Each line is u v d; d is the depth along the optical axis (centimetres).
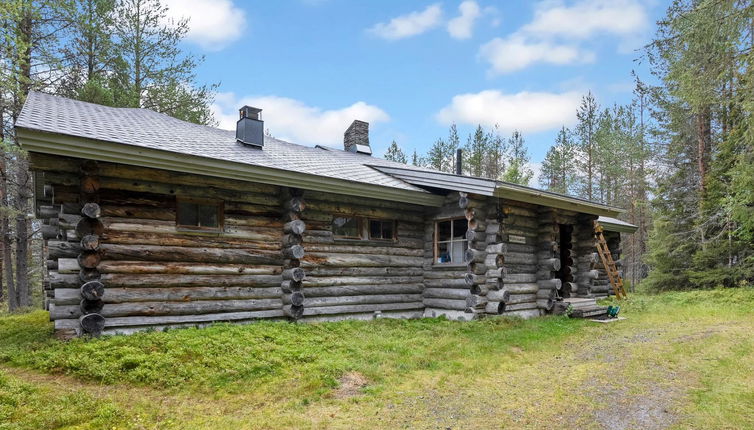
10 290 1441
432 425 420
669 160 1925
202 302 732
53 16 1329
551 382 555
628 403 478
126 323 655
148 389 486
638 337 823
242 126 947
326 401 477
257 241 806
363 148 1559
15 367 522
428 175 999
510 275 1008
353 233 963
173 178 716
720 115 1617
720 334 796
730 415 434
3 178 1373
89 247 618
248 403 466
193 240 736
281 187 844
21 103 1327
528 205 1068
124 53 1599
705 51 1012
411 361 618
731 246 1541
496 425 421
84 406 416
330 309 886
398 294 1004
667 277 1750
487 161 3238
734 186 1214
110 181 668
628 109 2489
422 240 1064
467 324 873
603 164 2702
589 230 1205
